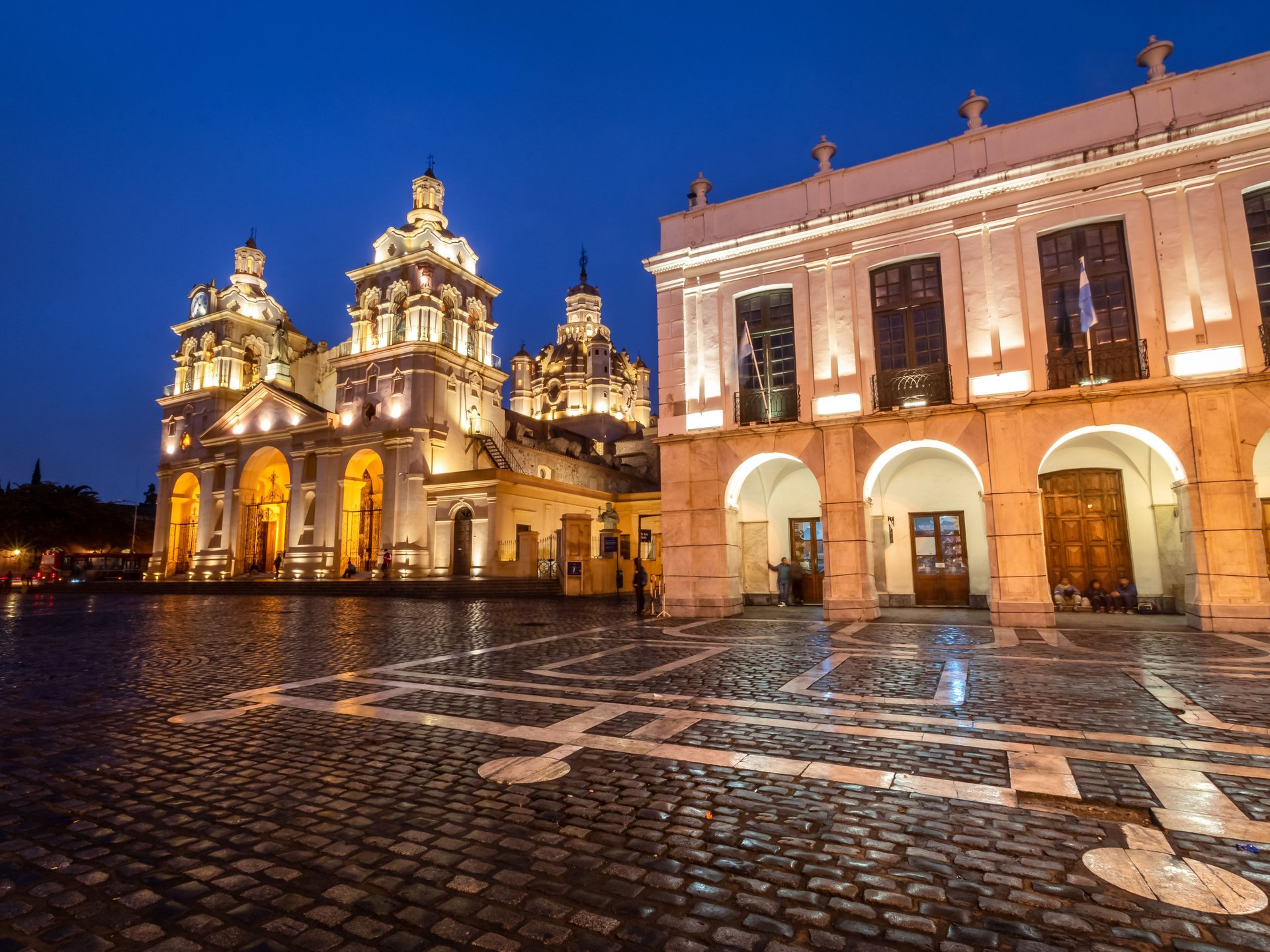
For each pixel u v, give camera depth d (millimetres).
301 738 5699
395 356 35938
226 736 5805
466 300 39531
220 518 40656
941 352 14836
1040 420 13438
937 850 3512
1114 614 14477
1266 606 11492
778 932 2797
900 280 15383
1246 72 12875
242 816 4066
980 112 15062
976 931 2773
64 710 6840
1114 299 13508
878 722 5973
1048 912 2908
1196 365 12523
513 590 27344
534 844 3646
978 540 16438
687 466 16734
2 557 51656
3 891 3188
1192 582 12375
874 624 13609
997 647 10266
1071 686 7316
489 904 3039
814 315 15930
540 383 72375
